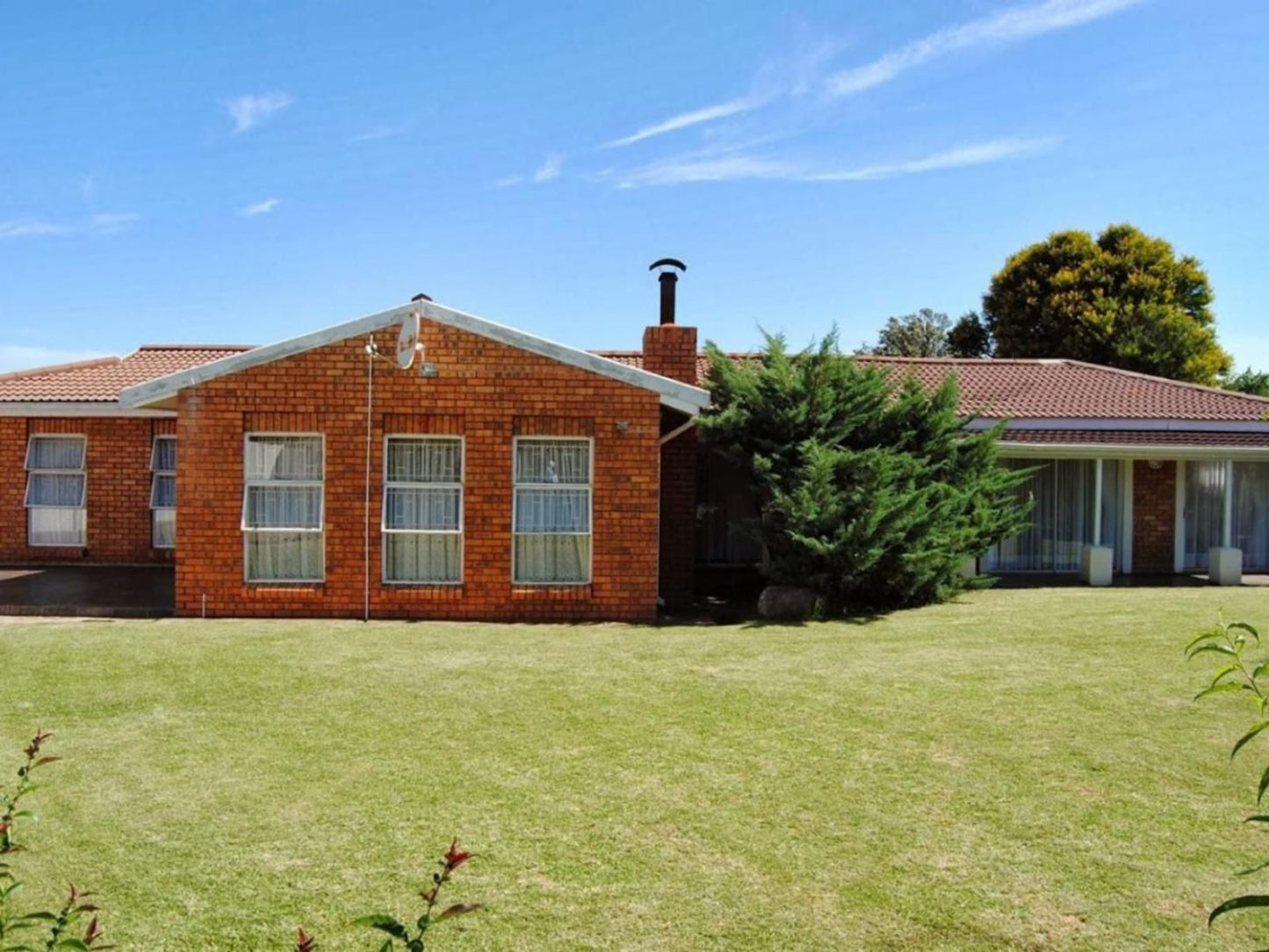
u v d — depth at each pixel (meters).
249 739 7.11
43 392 17.97
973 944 4.19
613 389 13.06
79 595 14.21
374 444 12.84
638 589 13.11
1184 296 40.19
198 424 12.73
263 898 4.57
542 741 7.07
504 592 12.95
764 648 10.75
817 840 5.28
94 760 6.60
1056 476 19.69
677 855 5.08
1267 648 10.50
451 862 2.81
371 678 9.06
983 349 43.84
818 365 14.84
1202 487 20.17
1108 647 10.68
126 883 4.72
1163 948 4.15
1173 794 5.98
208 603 12.74
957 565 14.78
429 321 12.89
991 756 6.72
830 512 13.45
